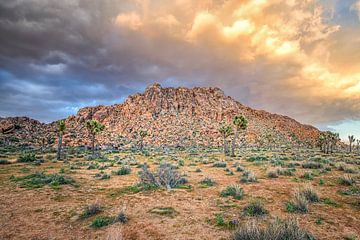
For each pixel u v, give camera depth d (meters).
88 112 174.75
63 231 8.33
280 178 18.39
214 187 15.34
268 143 109.19
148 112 172.38
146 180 16.78
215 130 142.25
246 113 197.50
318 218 9.20
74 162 35.75
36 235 7.99
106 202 12.16
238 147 94.88
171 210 10.51
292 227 6.76
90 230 8.38
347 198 12.23
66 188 15.58
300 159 36.81
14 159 38.22
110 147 86.38
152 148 87.75
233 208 10.65
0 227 8.77
